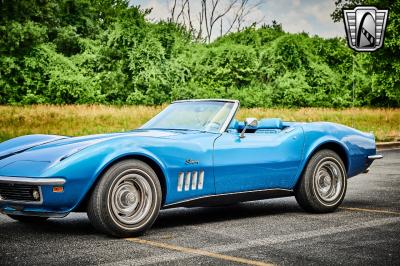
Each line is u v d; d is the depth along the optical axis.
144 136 4.84
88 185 4.44
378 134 19.48
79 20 48.88
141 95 33.19
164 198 4.90
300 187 5.88
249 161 5.37
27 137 5.43
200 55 38.97
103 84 34.06
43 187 4.36
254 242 4.50
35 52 35.47
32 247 4.32
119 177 4.54
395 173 9.89
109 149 4.52
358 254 4.07
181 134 5.15
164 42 35.47
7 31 35.91
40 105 28.00
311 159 5.92
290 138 5.76
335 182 6.07
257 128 5.94
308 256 4.02
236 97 36.91
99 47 35.91
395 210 6.11
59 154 4.60
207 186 5.10
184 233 4.89
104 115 23.41
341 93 40.84
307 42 42.03
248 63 38.97
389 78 35.06
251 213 6.05
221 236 4.75
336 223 5.36
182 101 6.13
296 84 38.62
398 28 32.75
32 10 42.62
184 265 3.76
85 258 3.95
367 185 8.30
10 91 34.47
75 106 27.44
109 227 4.55
